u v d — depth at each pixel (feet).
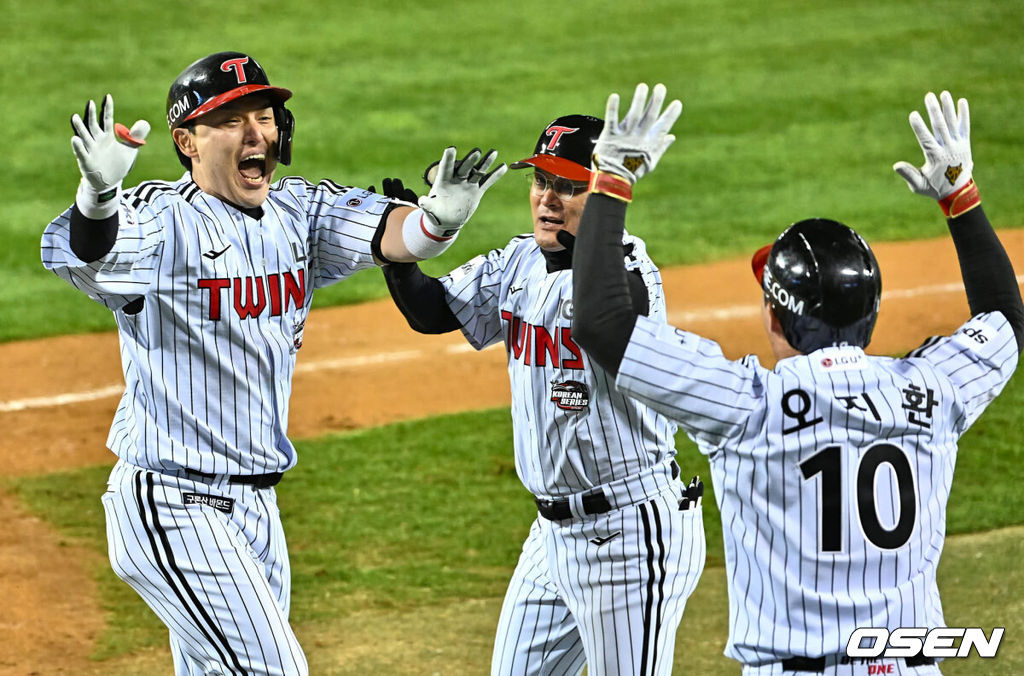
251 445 57.36
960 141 46.32
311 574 85.30
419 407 115.85
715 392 41.86
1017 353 45.68
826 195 177.17
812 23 255.09
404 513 94.58
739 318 137.39
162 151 193.47
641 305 49.32
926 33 246.27
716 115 210.38
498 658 59.41
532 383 55.21
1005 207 169.89
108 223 50.72
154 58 235.81
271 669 55.47
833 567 41.37
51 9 261.24
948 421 43.27
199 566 55.26
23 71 227.61
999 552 85.71
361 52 243.19
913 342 128.57
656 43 246.68
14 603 81.61
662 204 175.73
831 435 41.45
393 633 77.25
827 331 42.42
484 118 208.95
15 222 167.73
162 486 55.88
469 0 274.77
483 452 105.60
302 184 61.57
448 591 82.89
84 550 89.15
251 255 57.26
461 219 55.62
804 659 41.75
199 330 55.83
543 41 249.34
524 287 56.18
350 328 138.21
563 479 55.21
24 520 93.61
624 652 55.11
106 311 142.20
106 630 78.74
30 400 117.60
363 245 58.59
